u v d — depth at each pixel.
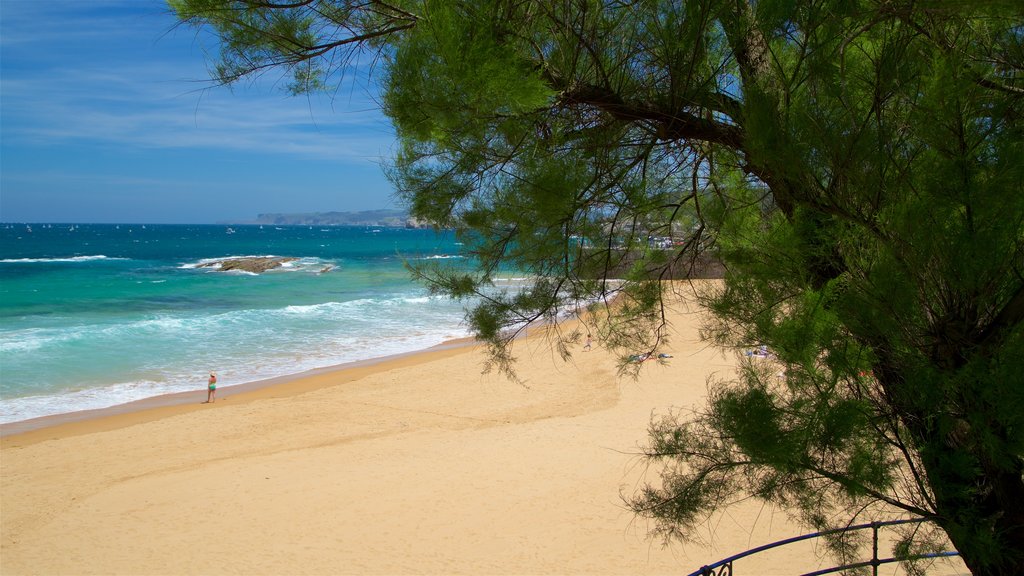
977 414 2.21
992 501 2.60
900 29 2.29
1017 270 2.21
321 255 84.62
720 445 2.99
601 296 3.29
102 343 26.16
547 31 2.57
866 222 2.31
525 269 3.18
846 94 2.31
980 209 2.10
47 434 15.76
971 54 2.31
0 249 90.75
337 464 13.29
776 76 2.48
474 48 2.26
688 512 3.08
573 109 2.82
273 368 22.88
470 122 2.53
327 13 2.72
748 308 2.57
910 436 2.59
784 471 2.57
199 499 11.62
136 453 14.40
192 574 9.02
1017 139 2.12
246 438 15.35
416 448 14.15
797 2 2.28
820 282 2.52
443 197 2.94
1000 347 2.22
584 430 14.67
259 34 2.59
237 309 35.91
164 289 45.16
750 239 2.64
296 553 9.55
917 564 2.94
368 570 8.99
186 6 2.43
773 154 2.31
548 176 2.66
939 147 2.14
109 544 10.00
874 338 2.39
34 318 31.94
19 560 9.52
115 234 164.88
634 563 8.74
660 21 2.58
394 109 2.50
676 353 19.94
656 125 2.83
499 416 16.42
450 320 32.69
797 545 8.76
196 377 21.47
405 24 2.70
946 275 2.21
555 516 10.40
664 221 3.28
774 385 2.64
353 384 20.36
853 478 2.51
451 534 9.98
